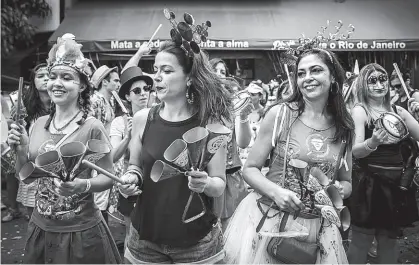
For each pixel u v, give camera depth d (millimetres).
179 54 2471
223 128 2223
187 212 2414
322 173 2553
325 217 2525
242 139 3990
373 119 3844
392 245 4102
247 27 10859
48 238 2840
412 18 10875
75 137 2896
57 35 10695
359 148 3602
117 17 11289
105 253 2947
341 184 2891
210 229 2492
